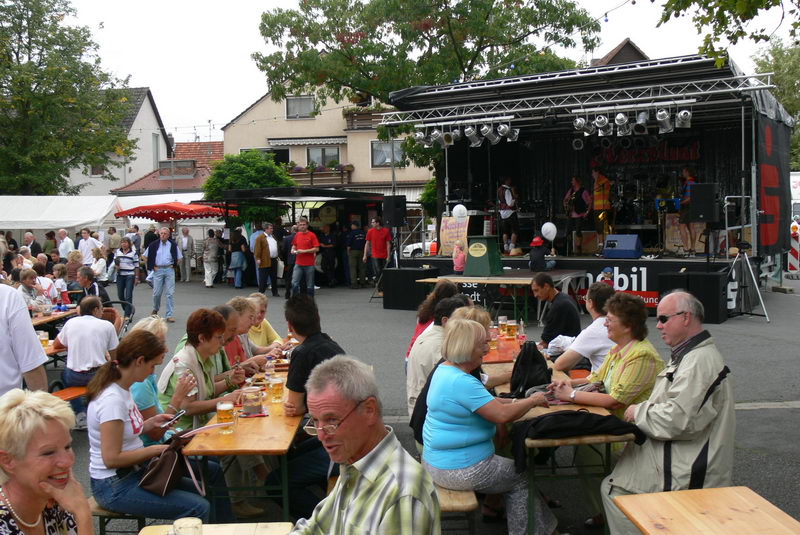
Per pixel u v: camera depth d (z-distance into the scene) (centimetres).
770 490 525
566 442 388
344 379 237
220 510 445
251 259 2086
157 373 946
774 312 1308
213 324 512
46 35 3036
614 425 390
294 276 1579
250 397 468
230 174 2430
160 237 1389
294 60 2066
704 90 1325
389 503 226
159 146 4341
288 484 463
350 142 3416
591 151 1916
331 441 237
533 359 467
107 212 2380
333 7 2016
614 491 399
